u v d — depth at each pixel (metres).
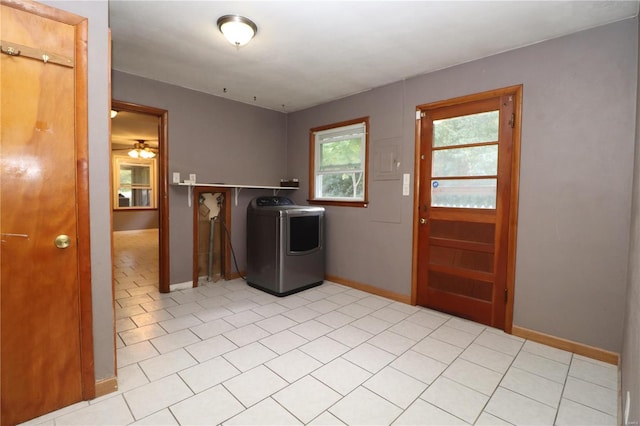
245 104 4.18
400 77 3.26
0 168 1.48
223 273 4.20
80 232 1.69
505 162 2.66
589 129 2.25
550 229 2.43
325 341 2.49
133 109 3.26
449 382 1.97
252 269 3.85
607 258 2.21
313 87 3.58
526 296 2.56
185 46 2.59
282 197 4.21
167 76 3.27
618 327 2.18
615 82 2.15
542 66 2.44
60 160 1.62
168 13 2.11
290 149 4.64
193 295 3.54
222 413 1.66
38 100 1.55
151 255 5.78
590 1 1.93
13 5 1.46
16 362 1.54
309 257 3.77
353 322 2.85
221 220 4.18
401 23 2.21
